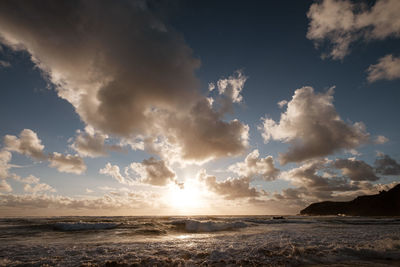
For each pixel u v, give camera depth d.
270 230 22.48
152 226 25.12
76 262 8.00
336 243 11.49
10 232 20.62
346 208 122.62
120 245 12.22
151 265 7.58
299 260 8.05
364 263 7.71
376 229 21.83
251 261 7.91
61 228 22.80
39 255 9.51
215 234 19.62
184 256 9.00
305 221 38.34
